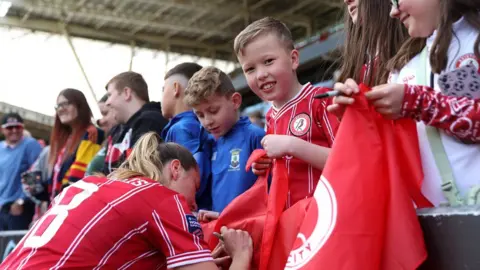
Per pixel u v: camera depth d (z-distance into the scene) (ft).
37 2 32.09
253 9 33.42
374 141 3.81
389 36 5.10
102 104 12.13
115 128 9.63
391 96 3.73
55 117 11.92
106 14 33.47
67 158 11.18
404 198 3.62
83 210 5.13
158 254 5.24
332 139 5.15
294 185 5.25
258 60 5.52
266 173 5.51
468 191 3.72
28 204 13.88
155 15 33.83
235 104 6.72
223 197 6.47
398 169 3.72
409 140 3.89
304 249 3.72
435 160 3.88
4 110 32.68
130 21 34.32
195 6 32.27
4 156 14.12
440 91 3.79
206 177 6.92
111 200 5.13
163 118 8.80
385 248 3.57
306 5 32.73
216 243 5.68
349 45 5.59
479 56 3.72
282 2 32.60
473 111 3.53
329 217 3.66
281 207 4.97
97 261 4.94
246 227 5.38
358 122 3.87
